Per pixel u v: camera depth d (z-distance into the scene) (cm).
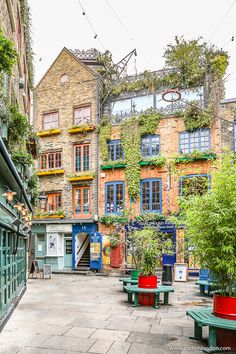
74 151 2188
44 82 2333
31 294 1159
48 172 2203
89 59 2380
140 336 618
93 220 2033
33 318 766
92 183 2089
